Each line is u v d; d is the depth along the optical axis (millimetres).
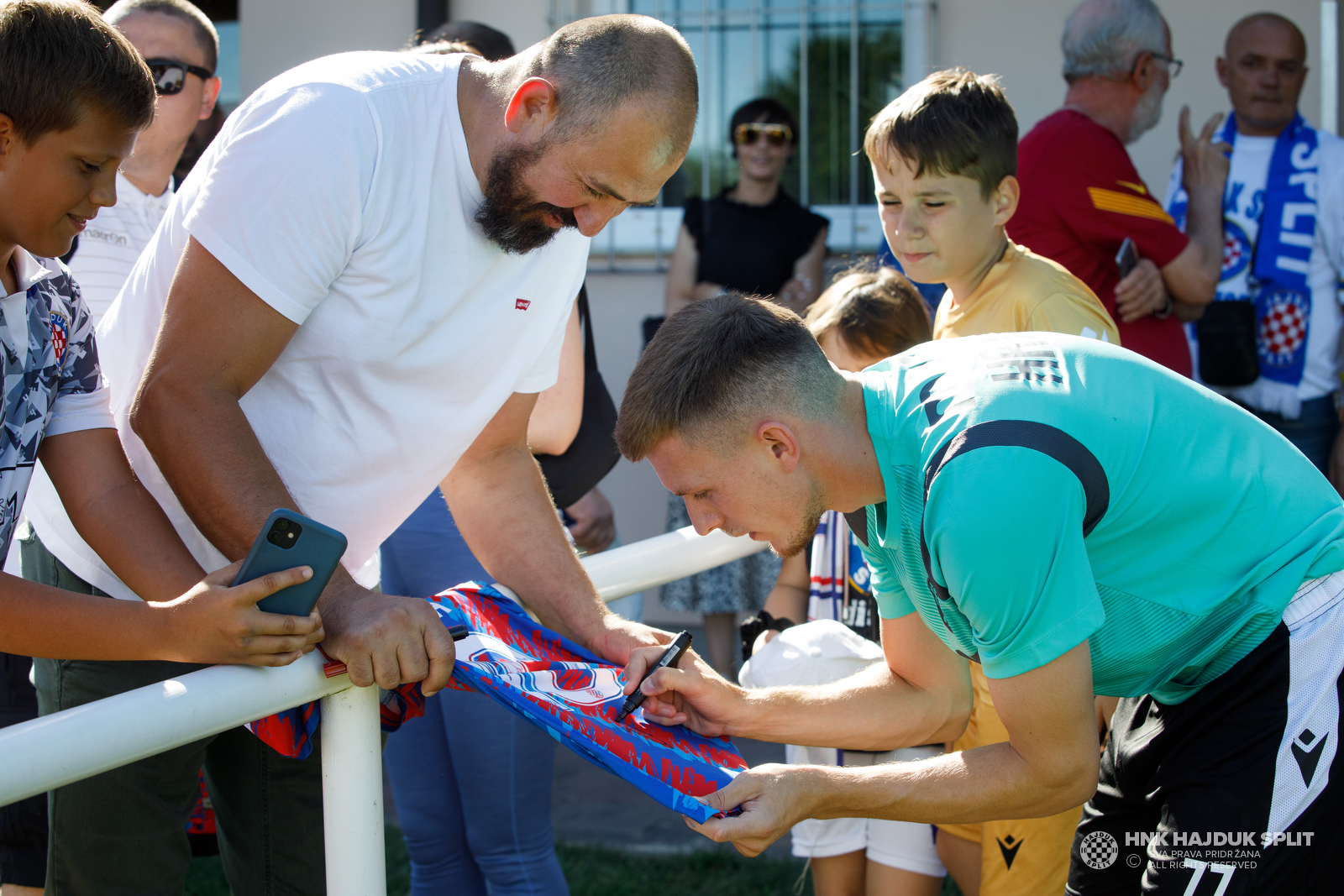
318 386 1584
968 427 1368
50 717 1085
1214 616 1515
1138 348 2914
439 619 1381
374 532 1751
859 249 4539
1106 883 1789
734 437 1455
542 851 2277
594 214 1554
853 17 4488
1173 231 2852
